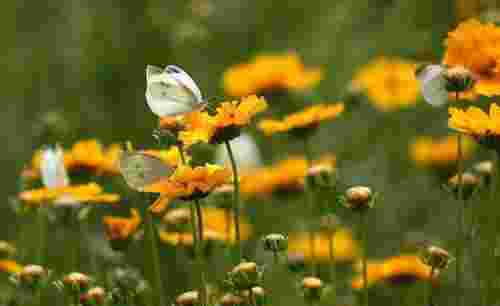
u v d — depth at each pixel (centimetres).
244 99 505
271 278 739
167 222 620
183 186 482
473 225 658
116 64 1305
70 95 1310
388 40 1200
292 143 1180
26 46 1376
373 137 1200
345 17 1280
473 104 926
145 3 1314
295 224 943
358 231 1018
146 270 775
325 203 653
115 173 698
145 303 604
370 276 712
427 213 1070
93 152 688
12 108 1323
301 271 637
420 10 1184
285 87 980
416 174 1138
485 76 573
